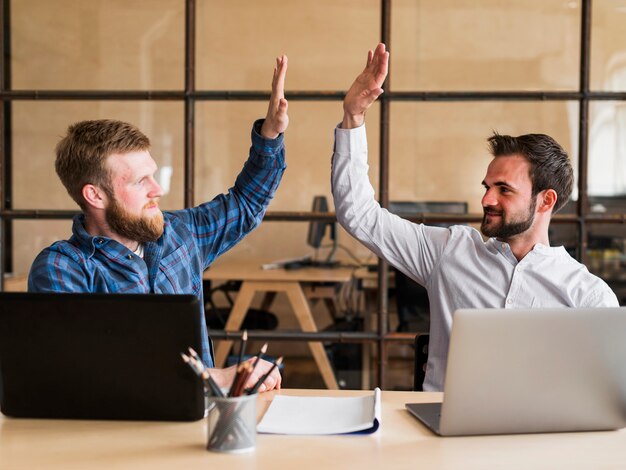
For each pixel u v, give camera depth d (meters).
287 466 1.19
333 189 2.12
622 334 1.34
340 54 5.43
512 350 1.31
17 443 1.30
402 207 4.11
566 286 1.94
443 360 2.01
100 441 1.31
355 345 3.96
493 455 1.25
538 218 1.98
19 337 1.37
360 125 2.08
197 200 5.48
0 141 3.05
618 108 5.32
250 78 5.45
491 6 5.40
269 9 5.42
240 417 1.25
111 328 1.36
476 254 2.03
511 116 5.41
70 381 1.39
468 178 5.44
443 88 5.44
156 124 5.41
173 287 1.87
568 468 1.19
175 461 1.21
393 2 5.43
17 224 5.19
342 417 1.43
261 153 2.04
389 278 3.90
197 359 1.32
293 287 3.78
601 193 5.33
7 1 5.16
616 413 1.38
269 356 4.00
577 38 5.37
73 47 5.31
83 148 1.74
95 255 1.78
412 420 1.44
